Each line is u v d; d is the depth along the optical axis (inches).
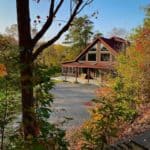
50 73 186.2
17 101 185.8
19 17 221.9
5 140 176.9
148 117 441.1
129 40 786.8
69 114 889.5
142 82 617.0
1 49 182.4
